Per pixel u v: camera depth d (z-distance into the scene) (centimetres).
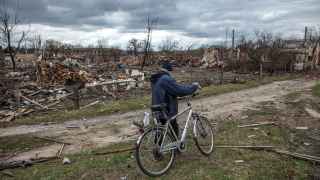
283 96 1875
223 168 670
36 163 728
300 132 1033
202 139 746
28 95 2212
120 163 698
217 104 1571
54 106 1814
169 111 660
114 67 4672
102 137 962
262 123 1102
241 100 1714
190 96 711
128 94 2280
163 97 647
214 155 749
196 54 6769
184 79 3278
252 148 809
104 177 630
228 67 4938
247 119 1191
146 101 1644
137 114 1338
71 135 992
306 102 1631
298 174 659
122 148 820
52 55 4872
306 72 4238
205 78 3281
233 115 1277
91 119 1246
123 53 7156
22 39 4450
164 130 641
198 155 746
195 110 1390
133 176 632
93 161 717
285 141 904
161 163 644
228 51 5559
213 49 5709
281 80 3111
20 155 808
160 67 669
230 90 2153
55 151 830
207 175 631
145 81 3059
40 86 2617
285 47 5156
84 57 5944
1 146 879
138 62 5672
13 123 1180
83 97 2145
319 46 4944
